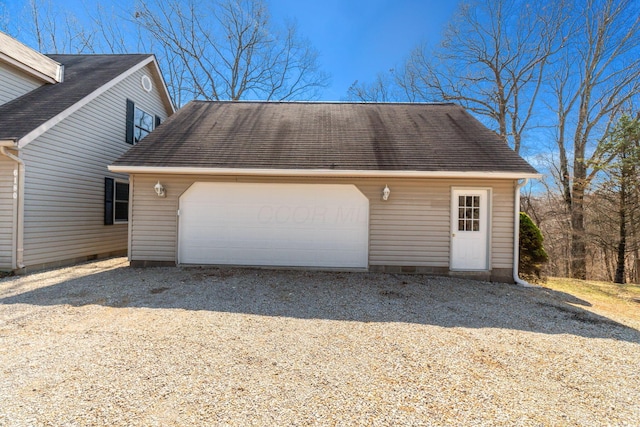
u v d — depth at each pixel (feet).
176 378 9.21
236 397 8.34
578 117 47.96
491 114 56.44
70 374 9.31
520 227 28.09
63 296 17.38
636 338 13.42
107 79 31.71
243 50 67.97
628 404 8.54
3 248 22.93
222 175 24.94
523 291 21.52
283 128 28.94
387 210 24.52
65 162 27.09
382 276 23.56
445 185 24.23
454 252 24.35
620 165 31.30
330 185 24.76
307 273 24.06
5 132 22.39
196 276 22.34
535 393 8.96
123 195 35.35
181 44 63.46
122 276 22.22
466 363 10.66
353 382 9.23
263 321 14.11
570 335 13.55
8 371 9.42
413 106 35.12
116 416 7.47
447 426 7.38
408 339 12.53
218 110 33.24
